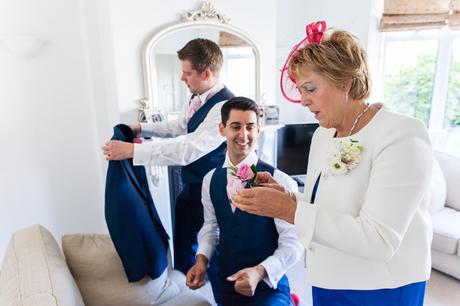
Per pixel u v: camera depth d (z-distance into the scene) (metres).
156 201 2.21
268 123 2.47
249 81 2.39
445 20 2.80
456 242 2.07
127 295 1.25
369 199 0.70
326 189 0.81
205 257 1.27
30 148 2.04
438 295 2.03
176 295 1.36
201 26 2.12
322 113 0.77
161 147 1.29
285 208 0.76
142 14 1.95
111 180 1.18
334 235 0.69
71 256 1.24
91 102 2.15
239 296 1.18
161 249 1.32
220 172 1.26
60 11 1.97
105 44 2.04
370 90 0.77
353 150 0.75
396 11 2.91
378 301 0.82
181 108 2.13
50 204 2.14
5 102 1.93
